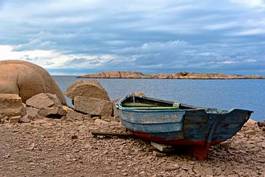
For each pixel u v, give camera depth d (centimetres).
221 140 1022
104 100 1641
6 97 1511
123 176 915
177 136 990
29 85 1827
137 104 1402
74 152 1086
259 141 1274
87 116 1597
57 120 1528
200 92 5356
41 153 1070
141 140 1198
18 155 1045
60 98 1988
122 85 6444
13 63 1906
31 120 1507
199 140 995
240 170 964
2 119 1471
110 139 1212
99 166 980
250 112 1009
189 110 953
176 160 1029
